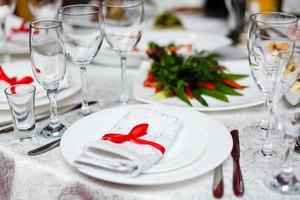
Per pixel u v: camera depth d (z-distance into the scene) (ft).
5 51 4.30
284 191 2.42
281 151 2.77
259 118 3.16
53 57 2.89
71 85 3.49
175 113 3.07
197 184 2.50
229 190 2.45
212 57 3.72
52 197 2.68
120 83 3.77
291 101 2.43
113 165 2.46
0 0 4.21
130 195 2.45
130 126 2.79
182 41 4.61
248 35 2.80
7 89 2.96
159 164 2.55
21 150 2.83
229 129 3.02
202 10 6.02
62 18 3.05
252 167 2.63
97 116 3.04
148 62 3.87
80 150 2.69
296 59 2.54
